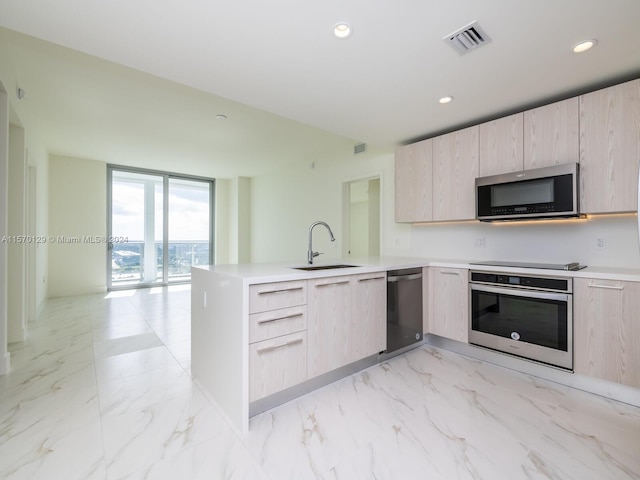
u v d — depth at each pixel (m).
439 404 2.02
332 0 1.44
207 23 1.59
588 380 2.17
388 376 2.43
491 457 1.53
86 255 5.89
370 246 5.93
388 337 2.68
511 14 1.54
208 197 7.71
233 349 1.83
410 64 1.99
